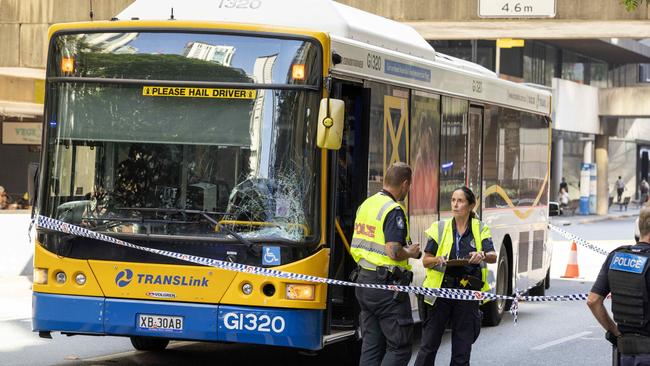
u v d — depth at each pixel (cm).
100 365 2088
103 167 1883
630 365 1277
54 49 1925
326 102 1772
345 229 2033
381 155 2081
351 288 2005
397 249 1672
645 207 1312
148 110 1877
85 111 1900
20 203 4875
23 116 5844
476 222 1808
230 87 1853
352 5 3616
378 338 1714
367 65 2020
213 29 1869
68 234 1873
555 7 3556
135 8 2145
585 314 3198
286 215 1827
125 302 1847
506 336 2695
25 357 2167
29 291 3228
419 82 2280
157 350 2298
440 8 3597
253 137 1841
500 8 3581
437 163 2394
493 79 2811
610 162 13362
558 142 10931
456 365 1786
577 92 10731
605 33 3838
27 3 3672
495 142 2830
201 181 1850
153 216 1852
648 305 1273
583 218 10662
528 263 3177
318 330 1816
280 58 1850
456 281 1786
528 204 3159
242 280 1812
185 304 1827
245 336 1809
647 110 11025
